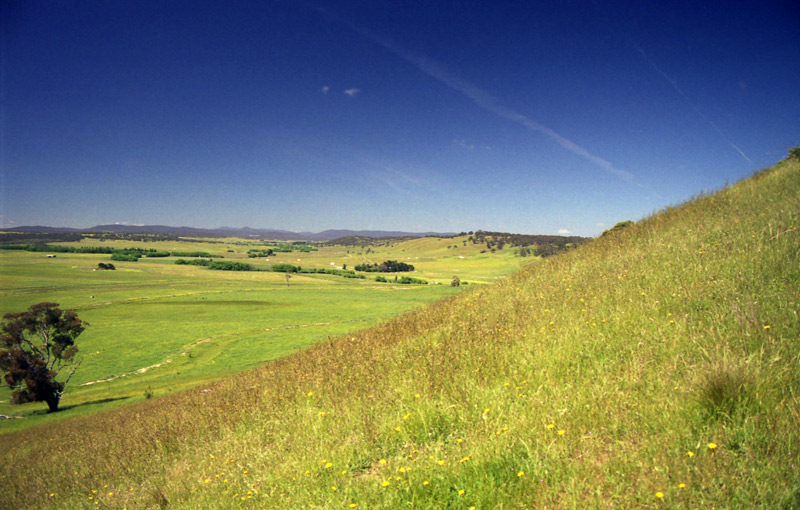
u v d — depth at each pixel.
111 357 55.53
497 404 4.16
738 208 9.94
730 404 3.00
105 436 11.32
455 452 3.52
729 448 2.69
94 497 6.14
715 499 2.29
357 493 3.29
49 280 139.50
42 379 33.66
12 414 34.47
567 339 5.28
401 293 124.62
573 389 4.01
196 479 5.03
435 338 7.59
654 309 5.45
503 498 2.78
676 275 6.49
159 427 8.75
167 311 91.81
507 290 10.83
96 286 130.00
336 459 4.10
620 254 9.80
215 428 7.25
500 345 5.97
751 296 4.78
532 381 4.51
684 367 3.75
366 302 104.06
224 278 164.50
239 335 67.56
